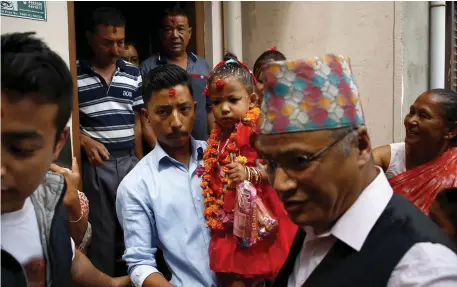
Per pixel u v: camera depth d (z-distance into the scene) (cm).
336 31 283
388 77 275
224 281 129
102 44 195
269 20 294
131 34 283
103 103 196
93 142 192
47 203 83
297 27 291
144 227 123
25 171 67
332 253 76
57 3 171
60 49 172
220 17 266
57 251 82
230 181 127
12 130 64
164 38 228
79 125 193
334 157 69
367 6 275
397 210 73
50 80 65
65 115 70
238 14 275
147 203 125
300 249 88
